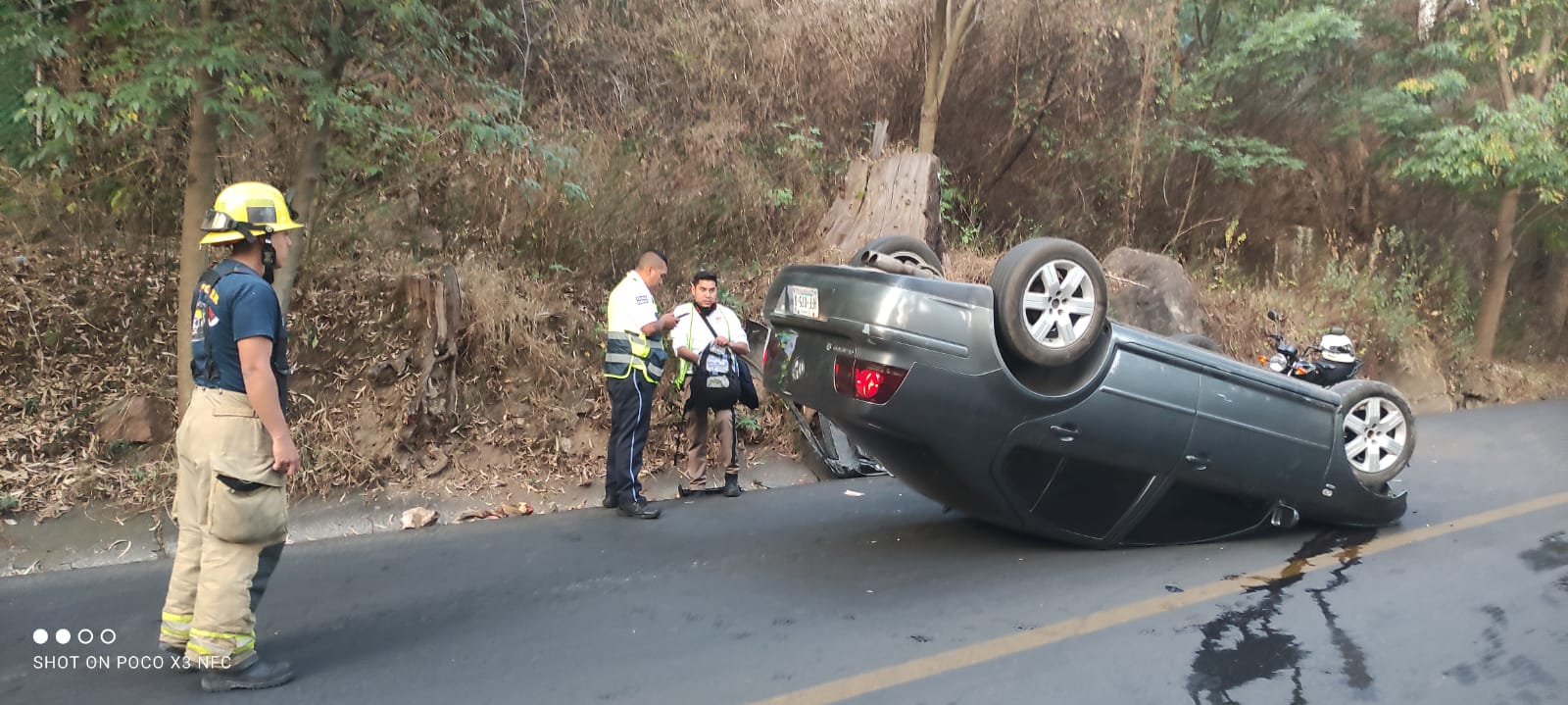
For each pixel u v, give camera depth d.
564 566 5.28
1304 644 4.14
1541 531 5.98
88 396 6.29
